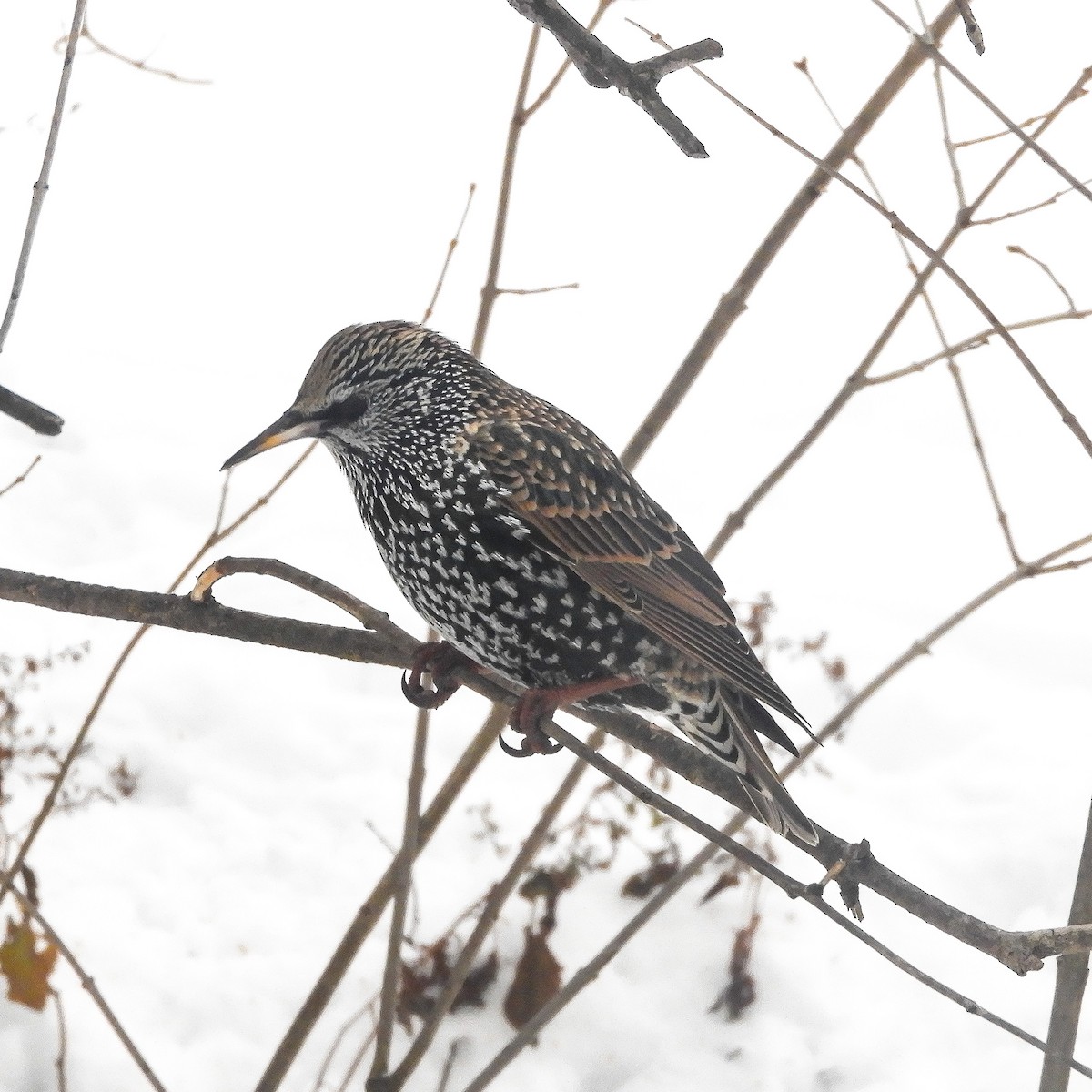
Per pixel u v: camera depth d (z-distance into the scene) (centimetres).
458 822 1009
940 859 1002
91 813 1012
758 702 730
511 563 720
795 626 1169
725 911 959
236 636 687
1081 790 1038
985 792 1045
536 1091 879
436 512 726
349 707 1096
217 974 931
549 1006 764
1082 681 1152
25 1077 871
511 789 1034
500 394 743
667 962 937
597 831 984
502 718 780
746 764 708
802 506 1341
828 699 1115
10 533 1207
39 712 1052
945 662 1155
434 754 1068
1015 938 514
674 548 735
